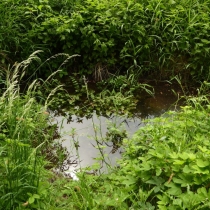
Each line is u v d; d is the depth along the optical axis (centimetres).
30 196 301
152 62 608
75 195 329
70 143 457
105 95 579
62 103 551
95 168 374
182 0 648
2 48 589
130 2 614
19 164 307
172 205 291
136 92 585
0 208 289
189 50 602
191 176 308
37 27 605
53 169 405
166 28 612
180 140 389
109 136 471
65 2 650
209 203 278
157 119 430
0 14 599
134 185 329
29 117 462
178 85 600
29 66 595
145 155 371
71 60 613
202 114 431
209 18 618
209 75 588
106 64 613
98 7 616
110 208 318
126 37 604
